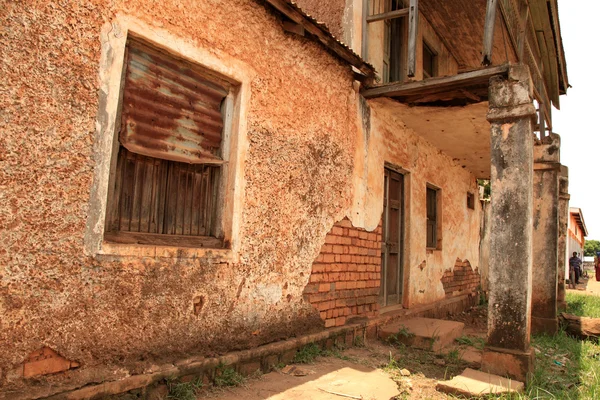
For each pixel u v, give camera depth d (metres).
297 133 4.36
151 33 3.03
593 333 7.08
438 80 5.00
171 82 3.31
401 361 4.69
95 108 2.67
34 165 2.40
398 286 6.96
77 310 2.57
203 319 3.34
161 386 2.99
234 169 3.65
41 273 2.41
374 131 5.88
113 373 2.73
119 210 3.01
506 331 4.27
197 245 3.45
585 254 55.25
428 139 7.64
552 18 6.84
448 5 7.11
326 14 5.89
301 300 4.39
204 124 3.56
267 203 3.95
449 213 9.03
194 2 3.33
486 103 5.66
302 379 3.70
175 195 3.40
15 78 2.33
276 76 4.10
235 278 3.60
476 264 10.95
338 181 5.03
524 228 4.28
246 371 3.64
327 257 4.80
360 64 5.03
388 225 6.64
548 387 4.06
